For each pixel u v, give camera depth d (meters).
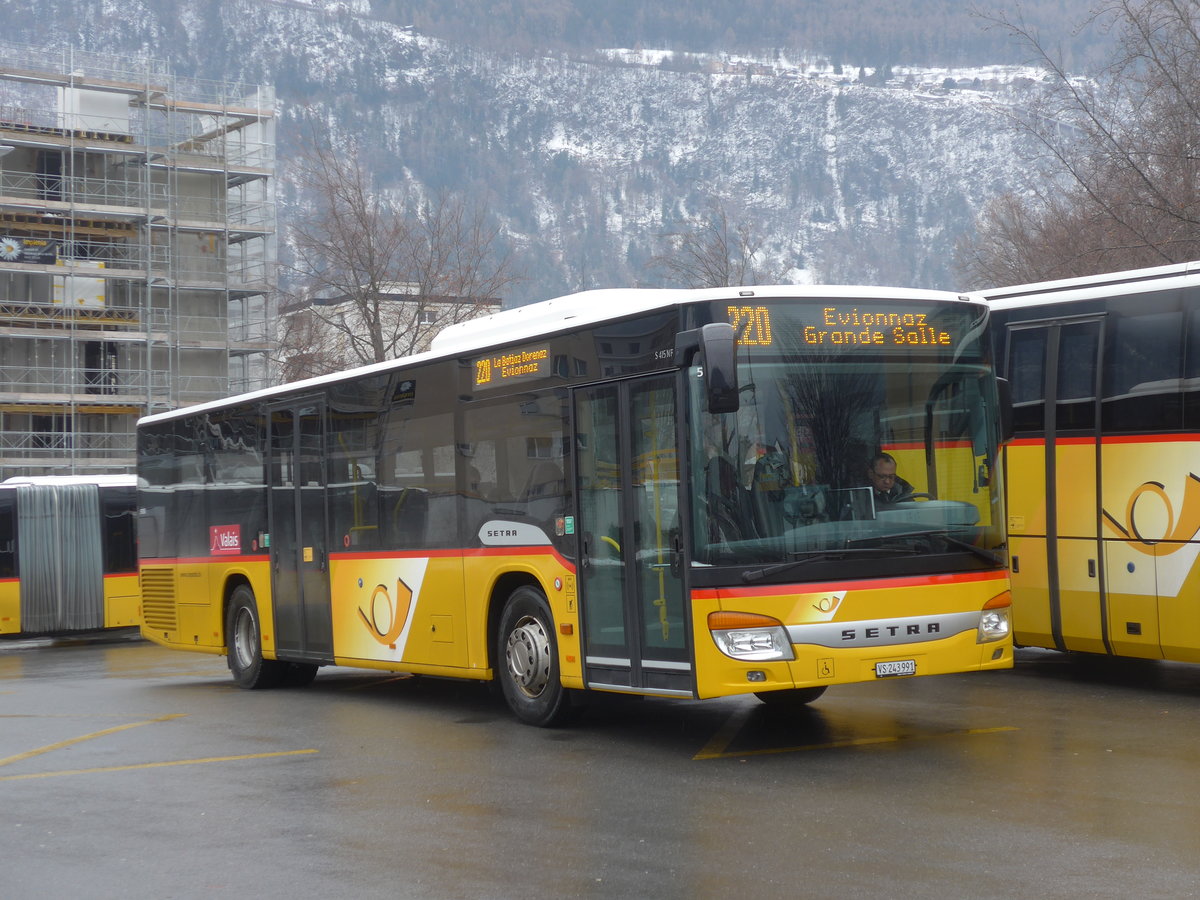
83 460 67.31
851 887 7.05
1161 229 24.88
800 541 10.44
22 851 8.60
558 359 12.09
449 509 13.61
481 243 49.66
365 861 7.95
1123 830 8.05
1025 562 14.39
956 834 8.07
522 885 7.32
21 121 67.56
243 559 17.70
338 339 49.19
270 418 17.03
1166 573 13.11
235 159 72.88
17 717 15.59
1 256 66.00
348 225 47.47
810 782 9.72
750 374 10.59
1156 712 12.45
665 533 10.81
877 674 10.43
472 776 10.43
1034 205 47.16
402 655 14.44
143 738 13.30
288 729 13.48
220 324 70.94
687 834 8.31
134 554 32.44
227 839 8.68
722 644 10.33
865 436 10.75
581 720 12.98
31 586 31.31
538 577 12.34
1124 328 13.54
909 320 11.05
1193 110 23.55
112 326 68.19
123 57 71.31
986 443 11.15
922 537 10.72
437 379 13.83
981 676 15.23
